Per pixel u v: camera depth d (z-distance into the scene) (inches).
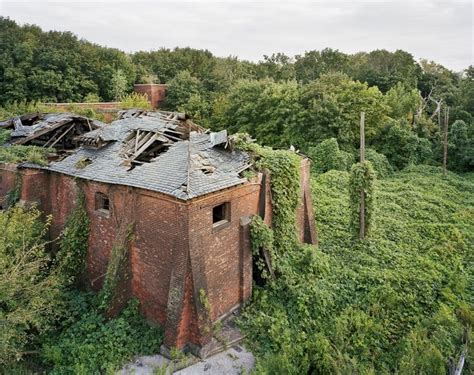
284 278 577.6
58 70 1779.0
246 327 514.0
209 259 483.5
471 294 625.0
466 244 776.9
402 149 1510.8
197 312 453.4
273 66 2603.3
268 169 588.7
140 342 475.2
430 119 1758.1
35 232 561.9
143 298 513.3
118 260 498.6
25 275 458.0
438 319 526.6
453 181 1243.8
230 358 465.1
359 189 745.6
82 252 581.9
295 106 1477.6
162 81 2463.1
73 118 808.9
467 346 457.4
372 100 1467.8
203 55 2837.1
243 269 545.6
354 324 516.1
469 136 1524.4
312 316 540.4
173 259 460.8
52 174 636.1
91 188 561.6
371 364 451.5
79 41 2180.1
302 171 696.4
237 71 2486.5
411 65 2242.9
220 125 1808.6
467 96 1818.4
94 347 452.8
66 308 524.7
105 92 1977.1
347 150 1413.6
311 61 2588.6
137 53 2738.7
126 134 657.0
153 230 482.9
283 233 616.7
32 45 1774.1
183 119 792.3
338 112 1416.1
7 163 638.5
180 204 441.4
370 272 633.0
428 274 637.3
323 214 896.9
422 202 997.8
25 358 472.1
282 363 414.0
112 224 538.0
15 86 1626.5
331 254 716.0
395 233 808.9
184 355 462.6
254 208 574.6
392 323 538.6
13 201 629.3
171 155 542.6
